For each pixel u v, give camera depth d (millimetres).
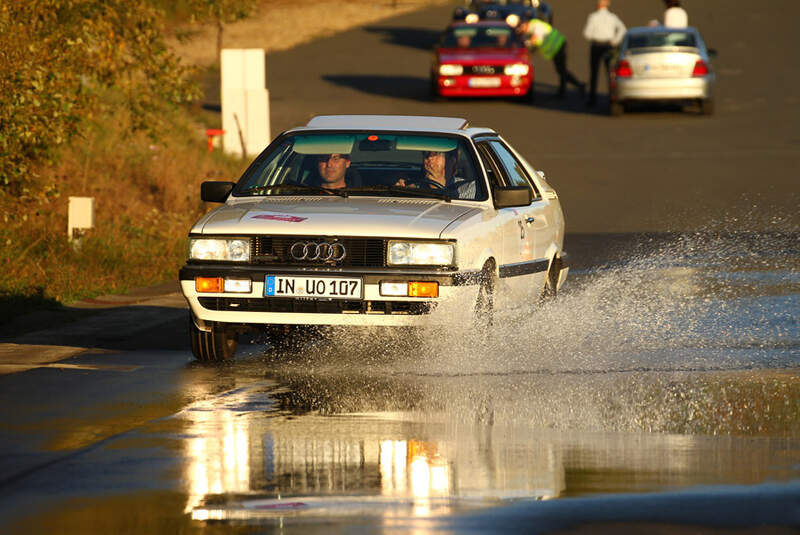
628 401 20234
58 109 36500
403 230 23328
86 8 40812
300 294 23281
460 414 19453
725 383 21672
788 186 58625
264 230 23578
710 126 78688
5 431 18469
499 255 25359
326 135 26750
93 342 27422
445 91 88000
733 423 18703
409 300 23109
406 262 23281
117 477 15781
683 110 85938
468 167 25984
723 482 15391
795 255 41125
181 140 62250
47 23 39250
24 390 21688
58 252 38250
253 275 23469
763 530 13438
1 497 14875
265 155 26797
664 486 15219
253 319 23625
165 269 39281
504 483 15422
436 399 20562
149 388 21828
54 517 14055
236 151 67062
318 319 23391
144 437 18016
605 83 100688
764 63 104062
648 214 52250
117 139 54031
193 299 23859
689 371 22781
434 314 23172
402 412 19641
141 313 31781
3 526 13734
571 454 16875
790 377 22172
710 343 25812
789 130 76375
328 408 19984
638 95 81625
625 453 16906
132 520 13930
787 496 14750
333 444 17500
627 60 81875
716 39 116625
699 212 52375
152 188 51531
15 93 34844
